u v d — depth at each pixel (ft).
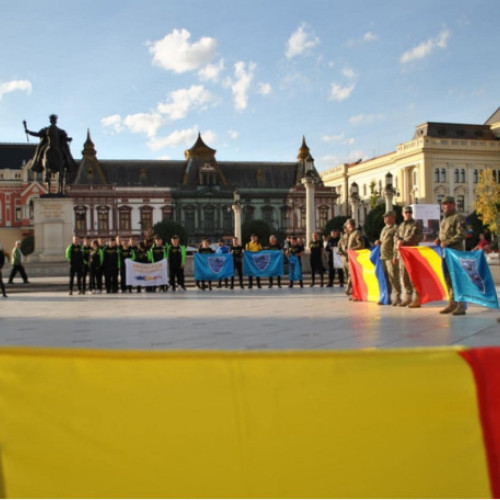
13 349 8.72
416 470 8.80
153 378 8.82
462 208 302.45
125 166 333.01
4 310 47.11
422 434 8.86
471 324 31.32
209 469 8.73
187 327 32.99
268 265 73.72
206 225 330.75
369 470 8.79
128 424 8.76
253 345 25.59
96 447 8.71
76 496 8.68
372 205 268.21
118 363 8.80
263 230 289.12
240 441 8.79
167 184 333.62
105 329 32.96
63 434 8.71
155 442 8.75
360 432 8.84
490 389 8.91
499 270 66.28
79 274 66.59
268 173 349.20
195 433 8.75
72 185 311.88
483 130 312.91
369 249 48.11
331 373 8.88
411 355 9.01
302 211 341.82
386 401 8.87
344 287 72.79
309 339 27.04
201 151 338.95
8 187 315.17
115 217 317.63
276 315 38.47
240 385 8.84
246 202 334.44
